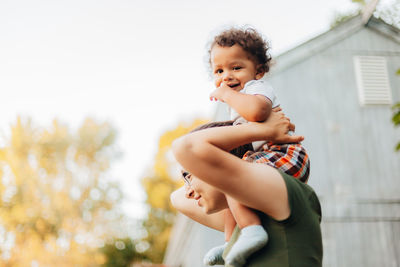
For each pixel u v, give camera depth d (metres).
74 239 21.55
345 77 7.75
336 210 7.12
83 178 23.44
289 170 1.30
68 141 23.52
